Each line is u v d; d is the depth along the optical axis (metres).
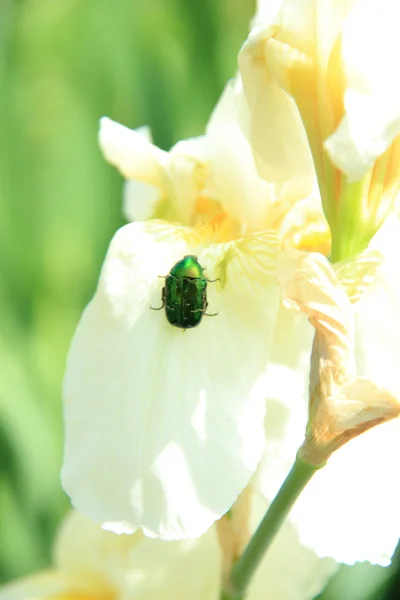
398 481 0.50
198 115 0.78
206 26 0.81
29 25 0.88
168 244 0.50
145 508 0.47
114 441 0.48
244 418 0.48
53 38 0.88
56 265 0.79
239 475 0.47
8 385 0.68
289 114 0.49
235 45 0.83
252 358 0.48
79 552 0.59
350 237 0.48
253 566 0.50
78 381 0.48
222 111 0.51
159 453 0.47
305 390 0.50
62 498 0.67
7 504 0.66
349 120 0.46
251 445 0.48
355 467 0.50
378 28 0.47
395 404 0.47
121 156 0.52
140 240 0.50
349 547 0.49
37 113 0.86
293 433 0.50
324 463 0.47
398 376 0.50
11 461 0.67
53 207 0.81
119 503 0.47
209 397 0.48
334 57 0.47
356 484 0.49
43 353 0.73
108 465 0.48
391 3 0.47
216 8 0.82
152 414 0.48
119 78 0.81
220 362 0.48
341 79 0.47
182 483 0.47
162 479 0.47
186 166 0.51
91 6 0.86
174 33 0.81
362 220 0.48
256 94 0.48
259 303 0.49
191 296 0.48
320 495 0.49
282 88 0.48
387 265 0.50
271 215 0.51
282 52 0.47
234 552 0.51
